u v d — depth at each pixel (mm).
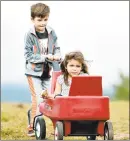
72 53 7051
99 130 6629
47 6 7938
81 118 6445
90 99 6461
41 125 7031
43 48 8078
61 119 6465
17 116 11102
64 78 7172
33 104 8047
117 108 13352
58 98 6496
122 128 9961
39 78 8102
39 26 7906
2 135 8547
